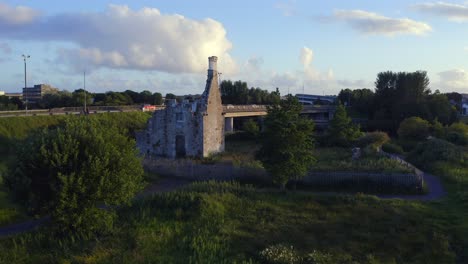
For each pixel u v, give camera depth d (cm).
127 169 2566
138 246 2342
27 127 6328
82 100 11238
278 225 2780
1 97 11169
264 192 3444
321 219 2930
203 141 5472
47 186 2359
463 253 2402
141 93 14238
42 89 18438
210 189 3356
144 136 5838
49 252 2319
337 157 5303
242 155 5694
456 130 7238
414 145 7050
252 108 8938
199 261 2173
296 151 3409
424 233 2661
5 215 2945
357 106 12138
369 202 3197
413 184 3609
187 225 2686
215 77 5803
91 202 2402
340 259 2297
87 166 2381
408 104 9588
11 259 2214
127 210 2945
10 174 2383
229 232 2598
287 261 2208
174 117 5600
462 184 3756
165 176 4347
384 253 2433
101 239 2436
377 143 6384
